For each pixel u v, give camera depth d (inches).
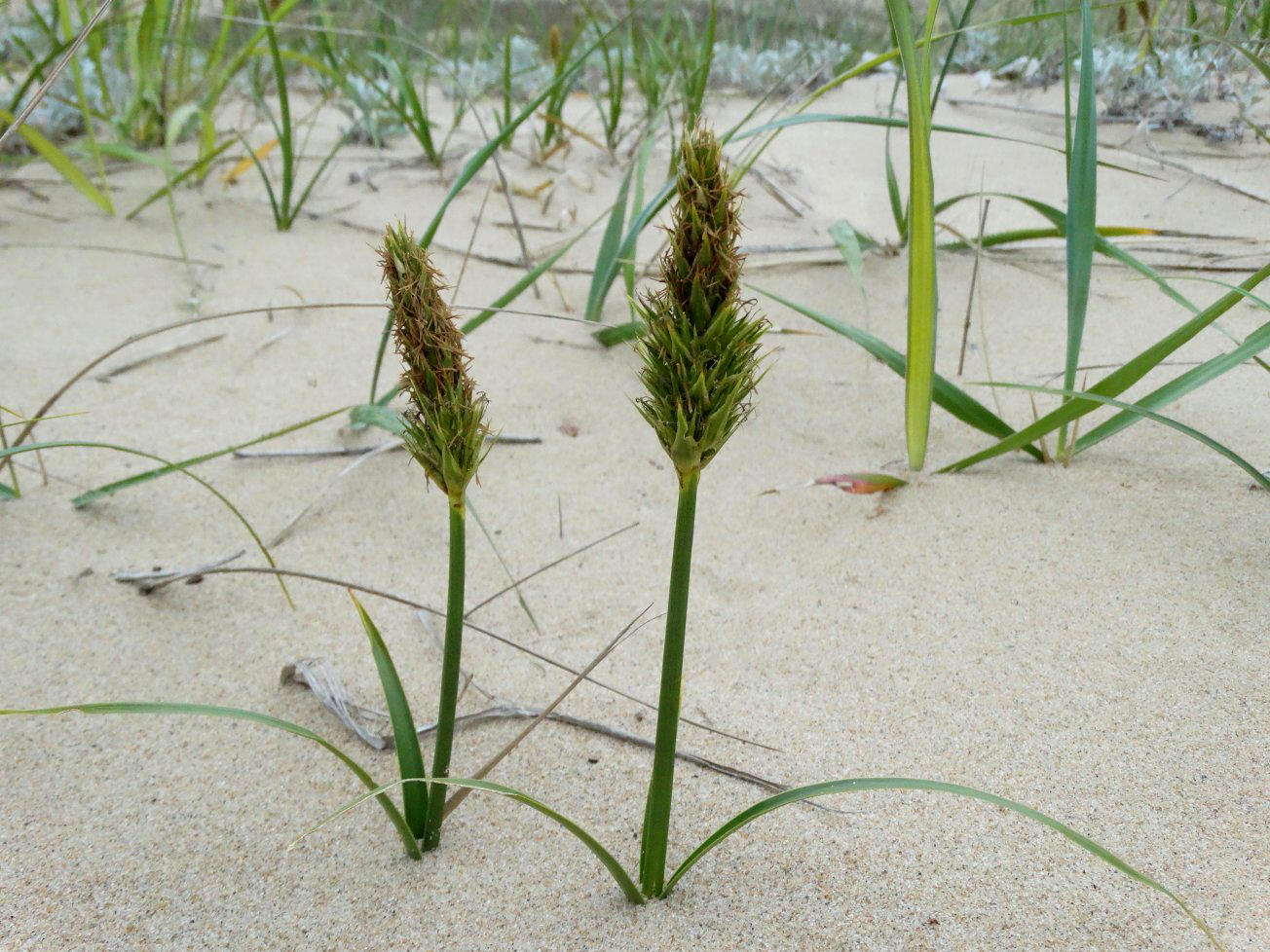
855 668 14.2
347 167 33.6
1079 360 21.3
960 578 15.5
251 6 37.8
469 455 8.9
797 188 31.4
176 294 24.9
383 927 10.7
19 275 25.3
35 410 20.0
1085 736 12.8
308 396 21.1
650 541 17.0
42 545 16.5
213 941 10.6
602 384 21.8
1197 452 17.8
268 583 16.0
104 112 33.1
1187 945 10.3
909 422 17.6
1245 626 14.1
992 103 36.3
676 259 7.3
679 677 9.5
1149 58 33.6
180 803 12.2
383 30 40.6
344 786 12.5
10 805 12.1
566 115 39.9
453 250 27.6
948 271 25.9
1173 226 26.8
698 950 10.4
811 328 23.7
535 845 11.6
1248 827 11.5
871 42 45.7
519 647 13.4
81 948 10.5
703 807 12.1
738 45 44.4
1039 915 10.7
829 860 11.3
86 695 13.8
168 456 19.1
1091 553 15.7
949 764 12.5
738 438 19.7
